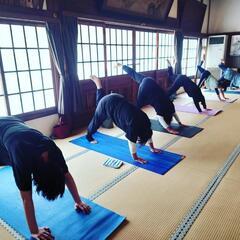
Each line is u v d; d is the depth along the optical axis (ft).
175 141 10.54
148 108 16.97
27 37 9.96
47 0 10.00
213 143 10.25
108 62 14.60
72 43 11.28
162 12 17.52
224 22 24.84
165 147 9.89
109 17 13.35
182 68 23.95
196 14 22.80
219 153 9.23
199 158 8.84
